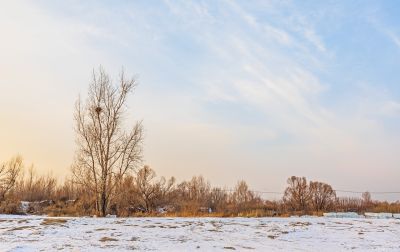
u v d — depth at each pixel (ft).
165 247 48.60
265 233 60.90
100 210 106.11
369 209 147.43
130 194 130.62
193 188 168.45
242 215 103.14
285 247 50.57
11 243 48.42
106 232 58.44
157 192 139.74
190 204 144.46
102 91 113.29
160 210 138.21
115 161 110.11
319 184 166.30
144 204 137.28
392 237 59.36
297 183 167.53
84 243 49.65
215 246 49.98
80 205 122.21
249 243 52.70
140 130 126.00
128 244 49.85
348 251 48.73
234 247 49.70
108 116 111.96
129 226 65.21
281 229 65.16
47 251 44.37
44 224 64.90
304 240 55.93
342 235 60.44
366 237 59.00
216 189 170.40
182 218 81.30
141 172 138.62
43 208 119.85
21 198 148.66
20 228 60.49
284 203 167.02
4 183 135.64
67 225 64.54
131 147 111.96
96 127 110.52
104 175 107.86
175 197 150.92
